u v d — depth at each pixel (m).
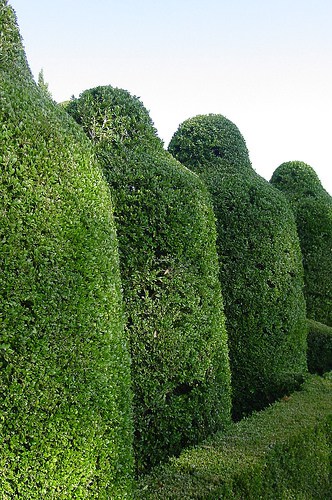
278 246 7.09
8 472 3.02
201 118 8.26
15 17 4.13
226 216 6.93
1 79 3.44
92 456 3.36
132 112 5.50
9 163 3.12
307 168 10.81
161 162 5.14
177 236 4.89
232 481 3.98
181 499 3.68
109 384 3.56
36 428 3.11
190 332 4.98
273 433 5.04
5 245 3.02
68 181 3.45
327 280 10.08
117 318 3.75
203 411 5.16
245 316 6.87
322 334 9.07
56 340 3.22
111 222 3.90
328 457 5.41
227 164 7.82
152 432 4.76
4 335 2.99
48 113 3.65
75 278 3.36
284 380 6.94
